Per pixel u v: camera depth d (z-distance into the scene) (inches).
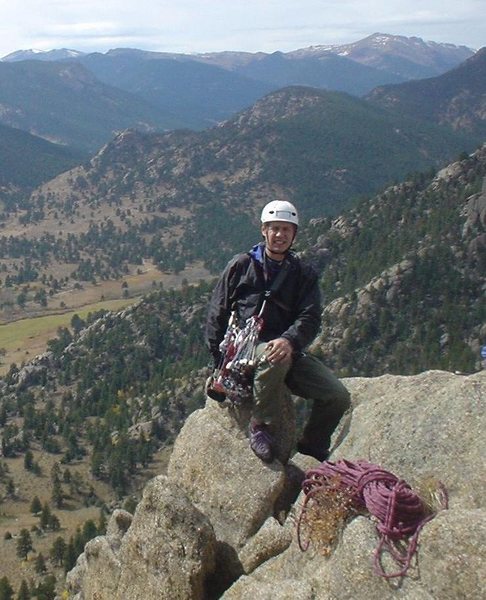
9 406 7805.1
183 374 7175.2
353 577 273.9
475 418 324.5
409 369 5196.9
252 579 331.3
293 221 363.3
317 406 404.8
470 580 243.6
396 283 5890.8
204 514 377.4
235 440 409.4
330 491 305.1
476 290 5723.4
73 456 6368.1
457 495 302.5
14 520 5290.4
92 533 4296.3
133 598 370.0
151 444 6176.2
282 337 363.3
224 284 383.9
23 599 3659.0
